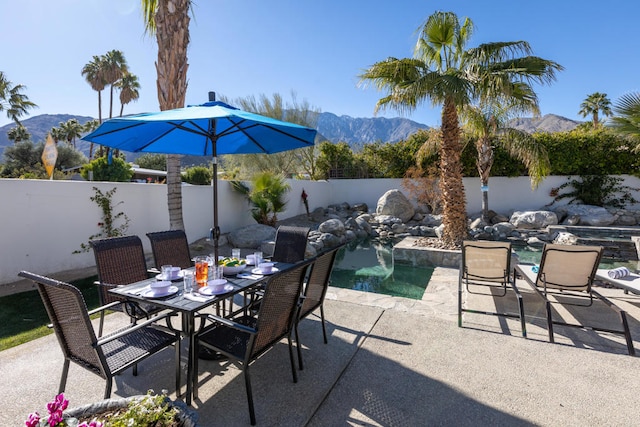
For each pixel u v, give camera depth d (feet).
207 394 7.37
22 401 7.04
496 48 21.83
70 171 68.64
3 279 16.01
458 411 6.72
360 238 35.17
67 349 6.70
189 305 7.02
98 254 9.72
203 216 28.43
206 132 12.01
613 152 36.81
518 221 34.86
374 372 8.20
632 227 31.32
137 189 22.34
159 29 18.47
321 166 55.36
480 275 13.30
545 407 6.80
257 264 10.51
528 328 10.68
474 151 43.27
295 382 7.78
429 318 11.59
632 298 13.38
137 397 4.73
